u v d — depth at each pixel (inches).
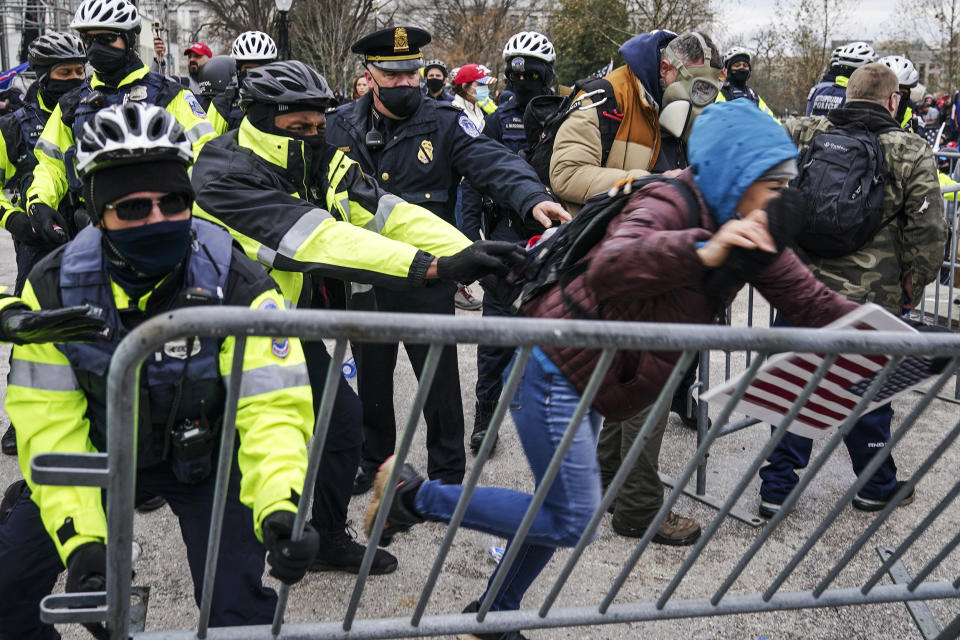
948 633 110.8
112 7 161.5
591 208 86.0
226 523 83.7
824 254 149.1
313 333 64.3
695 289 84.2
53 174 165.0
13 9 757.3
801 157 152.0
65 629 112.5
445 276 97.4
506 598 101.5
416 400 69.9
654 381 86.3
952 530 147.4
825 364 75.2
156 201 73.0
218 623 80.8
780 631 119.5
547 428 88.4
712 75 139.1
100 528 75.5
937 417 200.1
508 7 1477.6
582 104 144.3
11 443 174.9
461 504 77.2
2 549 81.7
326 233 100.7
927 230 145.1
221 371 79.3
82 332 72.2
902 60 239.9
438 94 334.0
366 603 125.3
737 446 182.9
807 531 146.6
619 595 127.6
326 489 126.6
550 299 88.0
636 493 139.9
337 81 1184.8
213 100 246.1
